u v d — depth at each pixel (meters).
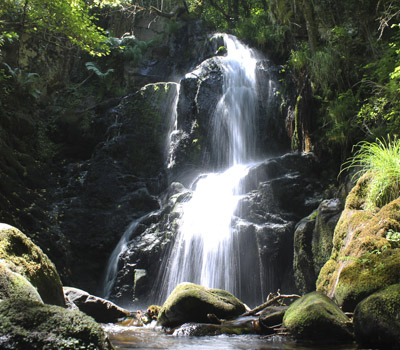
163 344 3.51
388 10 9.58
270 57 14.08
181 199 10.10
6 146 11.78
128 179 12.34
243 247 8.18
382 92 8.51
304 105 10.71
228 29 16.23
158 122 13.40
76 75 16.84
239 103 12.57
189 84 12.77
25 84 14.14
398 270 3.48
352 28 10.85
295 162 9.72
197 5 18.75
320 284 5.12
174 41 16.95
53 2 11.35
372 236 4.35
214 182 10.26
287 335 3.64
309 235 7.43
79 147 14.62
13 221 9.77
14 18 13.34
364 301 3.14
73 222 11.46
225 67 12.75
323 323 3.37
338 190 8.42
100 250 10.97
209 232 8.70
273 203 8.79
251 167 9.99
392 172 5.27
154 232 9.86
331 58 10.18
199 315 4.46
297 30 13.14
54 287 3.87
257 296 7.90
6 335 2.00
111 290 9.49
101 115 14.91
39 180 12.45
